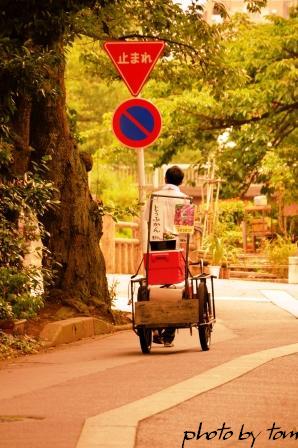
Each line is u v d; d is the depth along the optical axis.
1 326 26.88
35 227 27.92
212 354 24.00
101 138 95.25
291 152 61.25
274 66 56.44
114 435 14.66
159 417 15.98
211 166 62.59
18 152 28.81
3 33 26.16
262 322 33.19
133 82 26.86
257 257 60.56
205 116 58.94
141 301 24.83
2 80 25.58
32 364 23.70
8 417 16.31
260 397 17.70
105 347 26.70
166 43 35.12
